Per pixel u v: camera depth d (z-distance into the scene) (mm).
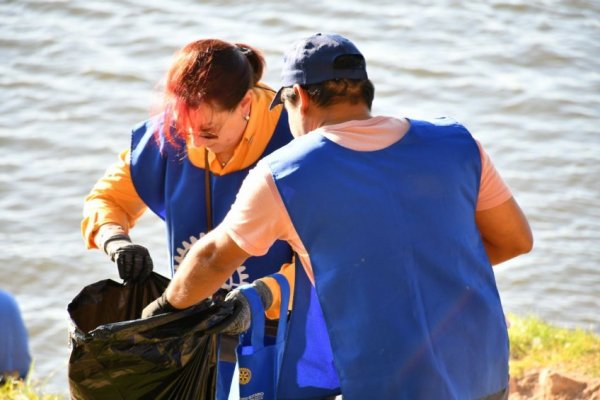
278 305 11758
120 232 12734
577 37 71750
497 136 57875
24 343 20453
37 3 71750
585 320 39938
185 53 11789
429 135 10680
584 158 55125
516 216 11320
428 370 10125
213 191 12672
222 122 11930
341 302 10195
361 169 10234
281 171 10195
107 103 59406
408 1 75688
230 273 10703
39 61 64250
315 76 10547
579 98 62688
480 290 10664
